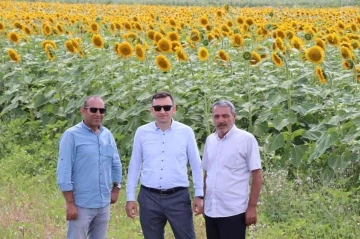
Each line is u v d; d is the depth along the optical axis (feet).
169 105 23.47
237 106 38.78
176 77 42.29
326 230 28.17
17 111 46.47
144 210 23.73
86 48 51.21
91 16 78.43
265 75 42.16
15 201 32.81
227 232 22.77
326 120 35.19
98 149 23.84
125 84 41.91
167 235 28.35
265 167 34.30
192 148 23.84
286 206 30.22
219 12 60.13
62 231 28.94
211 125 37.78
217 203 22.76
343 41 45.65
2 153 41.83
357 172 33.12
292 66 42.34
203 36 50.14
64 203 32.42
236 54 48.52
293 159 34.22
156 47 43.39
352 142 33.09
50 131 42.93
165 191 23.52
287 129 37.42
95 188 23.82
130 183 23.98
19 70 47.98
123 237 28.14
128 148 38.01
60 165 23.54
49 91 45.42
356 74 37.45
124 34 50.26
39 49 56.03
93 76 43.45
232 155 22.57
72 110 44.04
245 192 22.76
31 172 38.04
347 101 36.47
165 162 23.53
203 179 23.81
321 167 34.12
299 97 39.45
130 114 39.04
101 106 23.70
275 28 53.21
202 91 37.70
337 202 29.58
